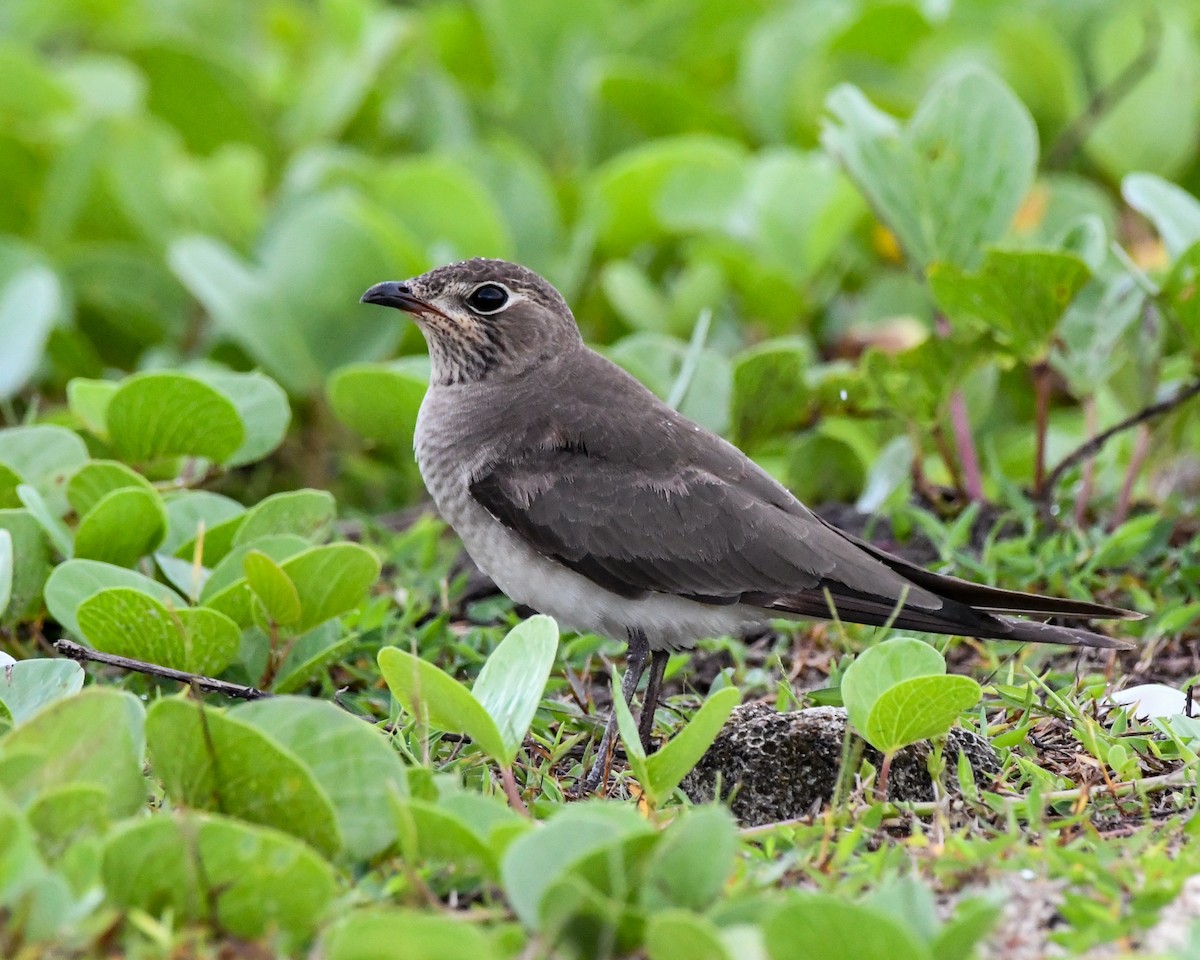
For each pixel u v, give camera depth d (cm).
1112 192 1848
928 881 750
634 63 1973
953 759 886
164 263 1752
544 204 1756
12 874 629
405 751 891
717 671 1139
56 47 2280
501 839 704
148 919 650
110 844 655
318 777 754
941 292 1201
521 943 655
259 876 663
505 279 1113
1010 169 1285
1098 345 1262
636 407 1085
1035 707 966
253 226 1791
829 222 1627
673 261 1845
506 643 874
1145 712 983
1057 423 1536
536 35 2020
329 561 995
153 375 1184
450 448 1094
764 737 880
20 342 1503
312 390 1536
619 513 1038
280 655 1029
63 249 1778
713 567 1030
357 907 696
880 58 1944
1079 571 1196
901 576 1027
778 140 1950
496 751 819
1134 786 856
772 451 1448
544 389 1096
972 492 1301
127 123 1758
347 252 1555
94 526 1073
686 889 674
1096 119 1786
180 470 1302
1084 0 2038
